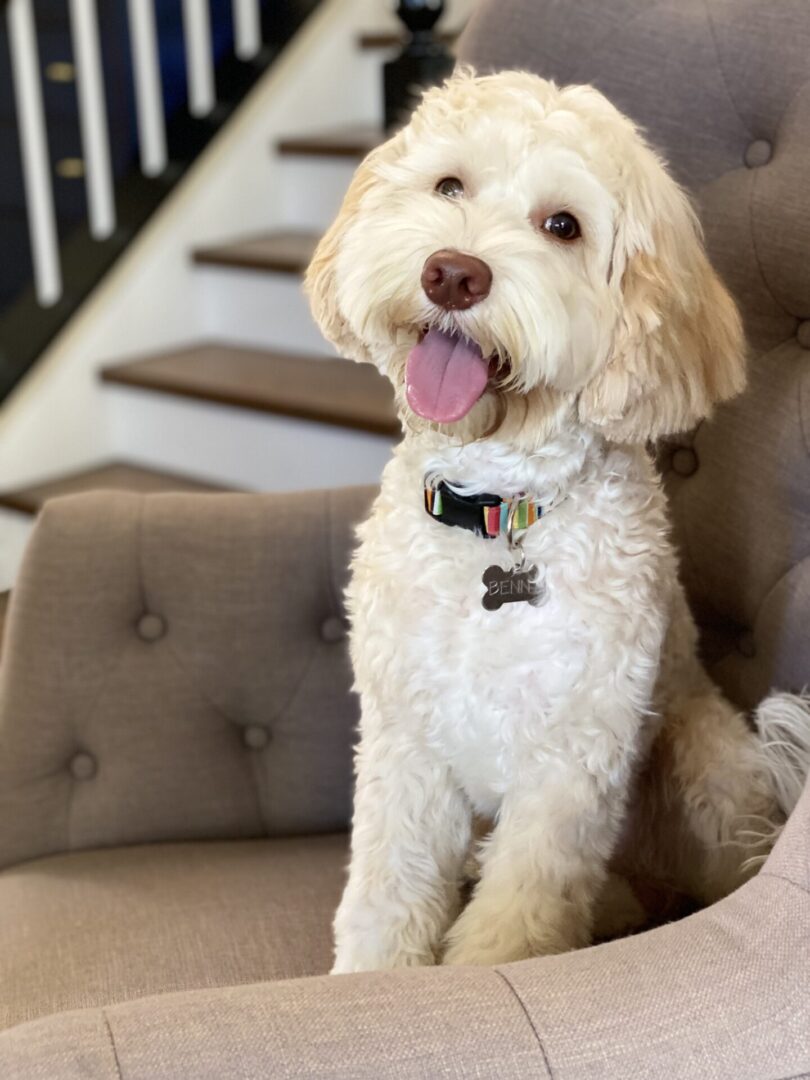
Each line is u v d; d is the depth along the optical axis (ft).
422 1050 2.21
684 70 4.46
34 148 8.41
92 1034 2.22
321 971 3.80
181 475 8.94
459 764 3.93
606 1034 2.26
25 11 8.10
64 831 4.62
